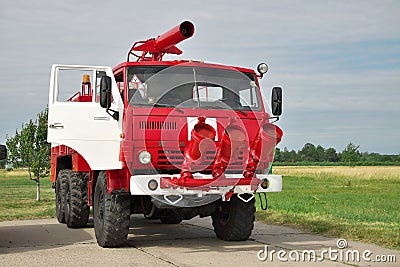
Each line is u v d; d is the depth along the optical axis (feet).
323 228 39.19
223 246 32.83
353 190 99.76
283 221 44.75
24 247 32.73
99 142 31.58
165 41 35.65
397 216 48.32
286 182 134.82
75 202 41.86
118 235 31.42
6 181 159.43
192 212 33.14
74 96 35.53
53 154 48.49
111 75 32.78
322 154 435.53
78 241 35.35
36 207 64.54
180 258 28.71
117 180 30.66
